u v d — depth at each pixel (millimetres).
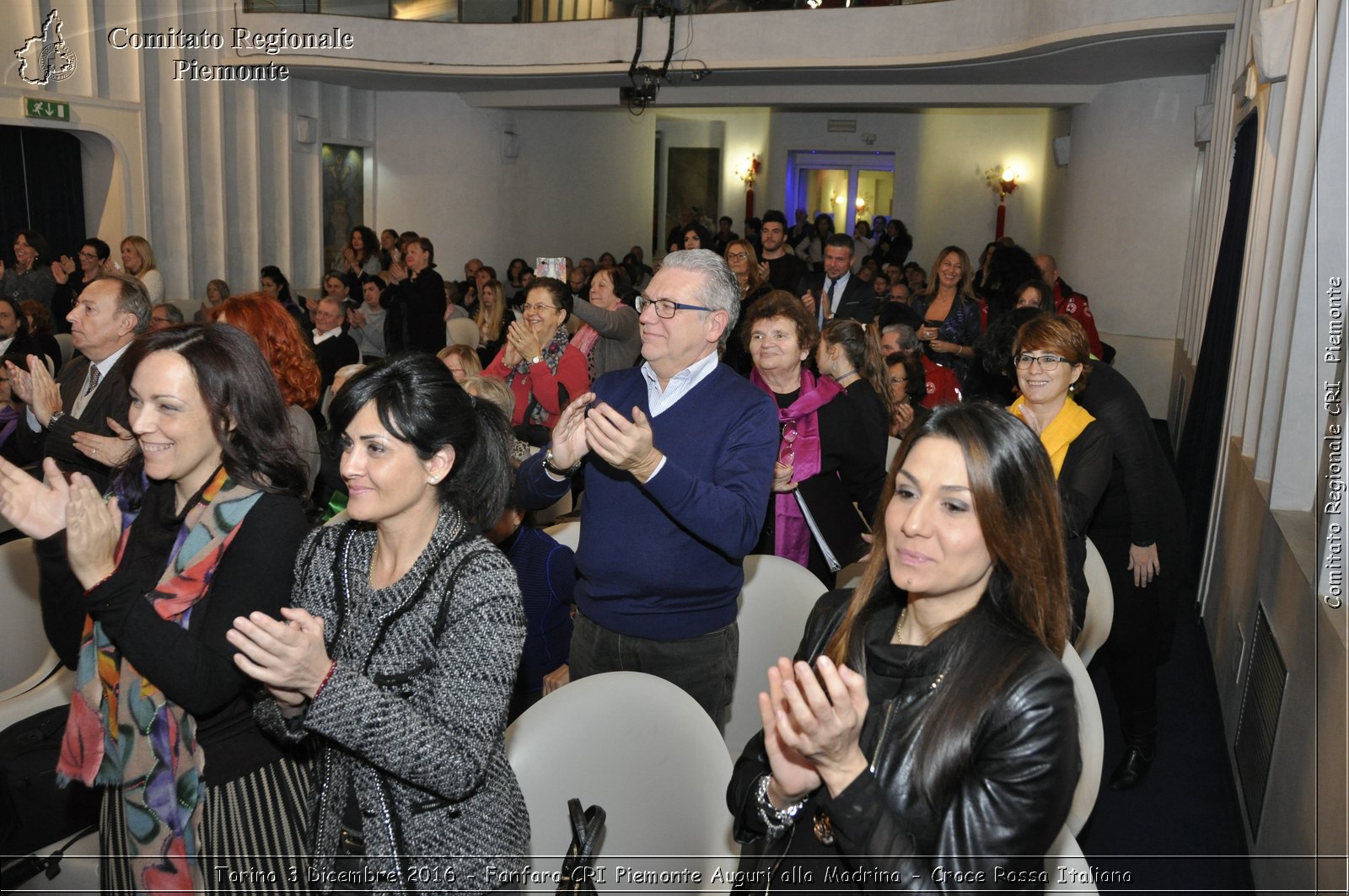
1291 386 2982
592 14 11047
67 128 9547
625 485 2213
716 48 10391
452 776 1384
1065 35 7762
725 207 17547
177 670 1460
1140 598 3061
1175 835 2986
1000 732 1244
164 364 1588
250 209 11953
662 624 2219
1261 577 3186
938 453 1322
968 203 15000
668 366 2232
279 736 1542
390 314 8703
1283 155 3777
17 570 2705
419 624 1477
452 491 1570
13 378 2787
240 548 1592
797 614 2545
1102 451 2742
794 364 3176
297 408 2682
